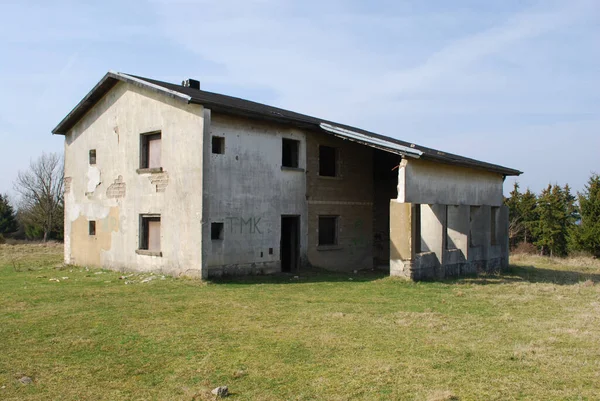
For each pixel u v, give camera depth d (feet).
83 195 59.41
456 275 55.57
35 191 152.87
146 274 49.19
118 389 18.62
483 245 62.54
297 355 22.50
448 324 29.09
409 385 18.90
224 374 20.11
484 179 64.39
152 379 19.63
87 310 31.73
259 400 17.57
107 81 54.08
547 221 141.18
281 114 53.11
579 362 21.72
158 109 49.47
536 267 74.64
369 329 27.48
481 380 19.49
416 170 49.62
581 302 38.06
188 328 27.20
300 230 56.44
